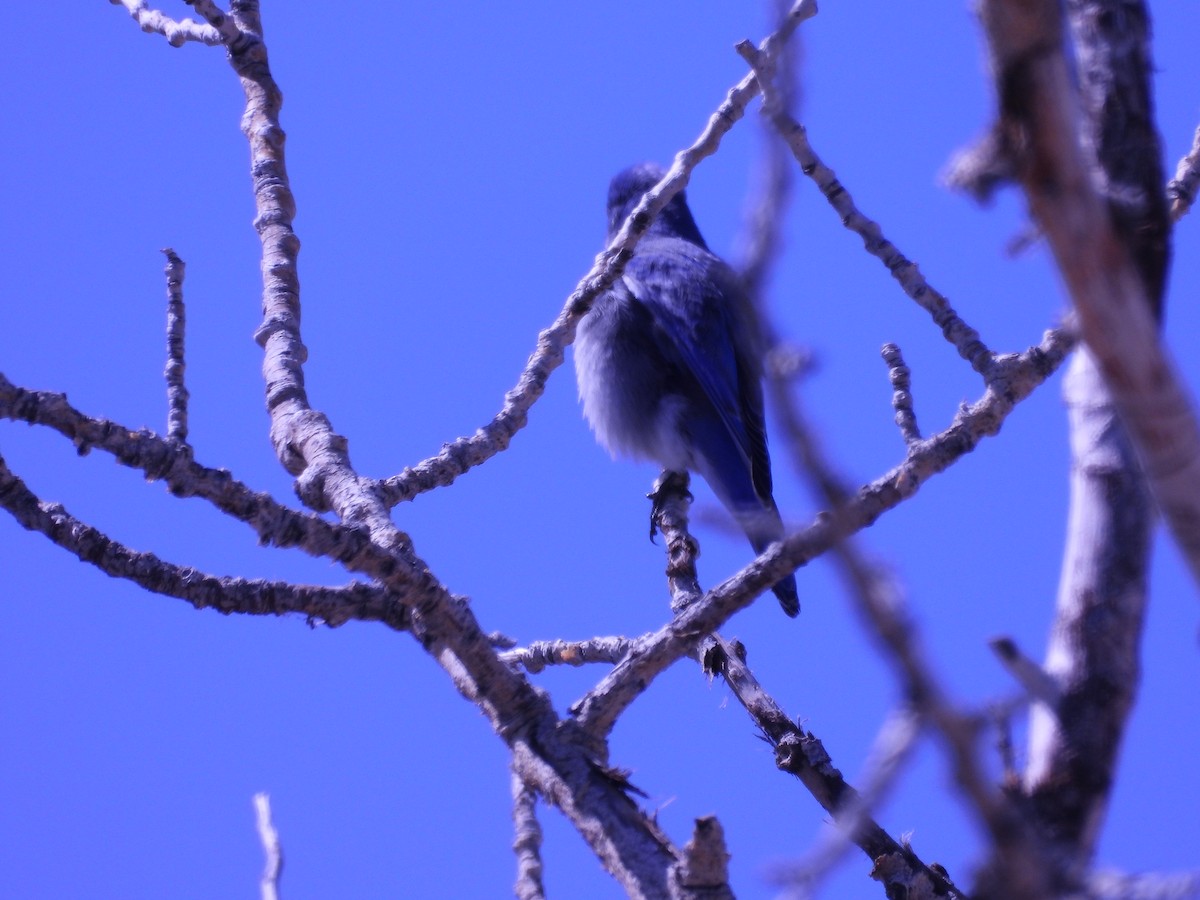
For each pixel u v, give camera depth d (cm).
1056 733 594
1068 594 621
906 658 340
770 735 942
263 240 1052
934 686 340
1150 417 432
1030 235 445
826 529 356
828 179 830
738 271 343
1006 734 504
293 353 992
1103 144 488
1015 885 359
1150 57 491
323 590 730
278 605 718
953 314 802
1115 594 614
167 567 707
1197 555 457
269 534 693
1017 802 490
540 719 718
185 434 759
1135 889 436
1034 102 386
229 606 713
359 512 859
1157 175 487
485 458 945
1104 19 491
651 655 732
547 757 701
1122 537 621
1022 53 381
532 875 691
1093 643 608
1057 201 399
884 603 339
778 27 356
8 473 703
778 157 346
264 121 1100
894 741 409
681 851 599
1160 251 486
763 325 339
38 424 684
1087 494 630
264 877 736
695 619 732
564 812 686
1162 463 441
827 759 914
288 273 1036
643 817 676
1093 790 583
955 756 348
